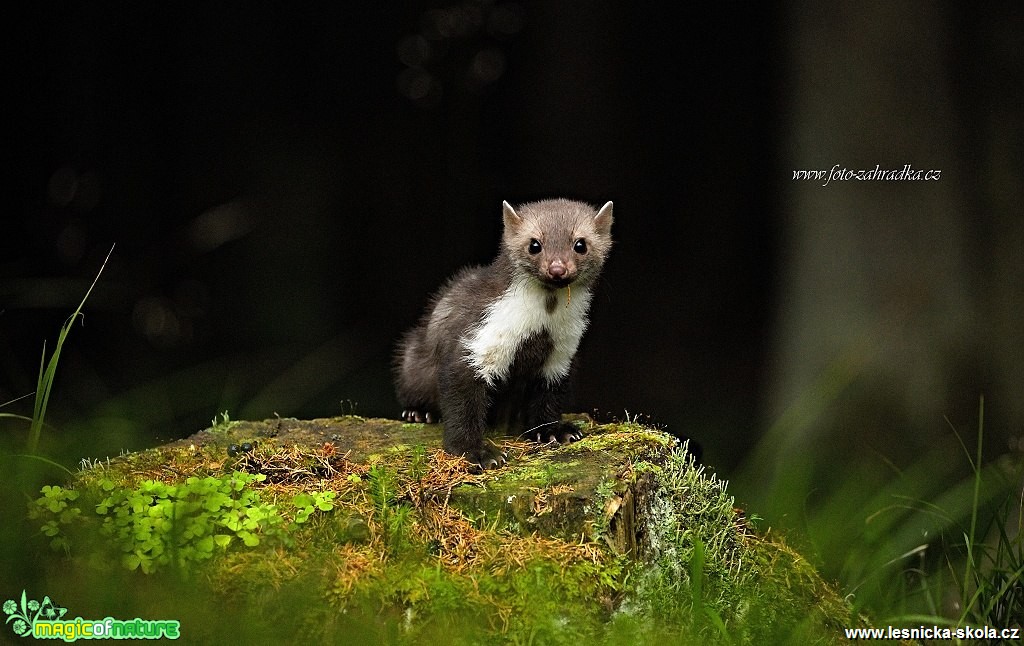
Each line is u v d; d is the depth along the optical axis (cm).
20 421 1309
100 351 1761
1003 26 1267
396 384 989
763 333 2128
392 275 2094
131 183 1909
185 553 685
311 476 771
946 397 1271
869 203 1295
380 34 2067
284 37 2067
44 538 706
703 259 2264
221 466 799
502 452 830
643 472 762
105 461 891
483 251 2070
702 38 2195
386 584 675
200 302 1769
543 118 2042
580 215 851
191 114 1997
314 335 1934
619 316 2180
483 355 825
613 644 676
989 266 1280
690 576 768
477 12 1706
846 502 1102
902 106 1278
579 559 702
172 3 1964
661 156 2216
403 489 740
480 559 700
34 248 1773
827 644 774
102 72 1900
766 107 2195
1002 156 1273
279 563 688
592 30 2039
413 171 2106
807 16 1330
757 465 1213
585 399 2048
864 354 1289
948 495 1049
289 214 2006
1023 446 1130
